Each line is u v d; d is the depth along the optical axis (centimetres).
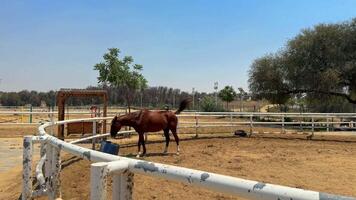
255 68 4091
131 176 252
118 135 1819
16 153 1257
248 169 1020
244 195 174
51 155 482
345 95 3859
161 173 222
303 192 151
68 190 737
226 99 5522
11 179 846
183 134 1983
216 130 2297
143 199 684
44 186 499
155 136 1861
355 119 2978
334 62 3725
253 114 2053
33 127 2398
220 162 1130
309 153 1405
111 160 267
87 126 1681
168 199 684
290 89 3969
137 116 1253
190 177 204
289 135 2050
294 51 3891
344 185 848
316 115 2128
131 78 2608
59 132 1402
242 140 1812
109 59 2552
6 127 2377
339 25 3812
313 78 3706
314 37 3778
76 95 1625
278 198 157
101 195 232
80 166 991
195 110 4562
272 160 1202
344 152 1463
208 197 693
